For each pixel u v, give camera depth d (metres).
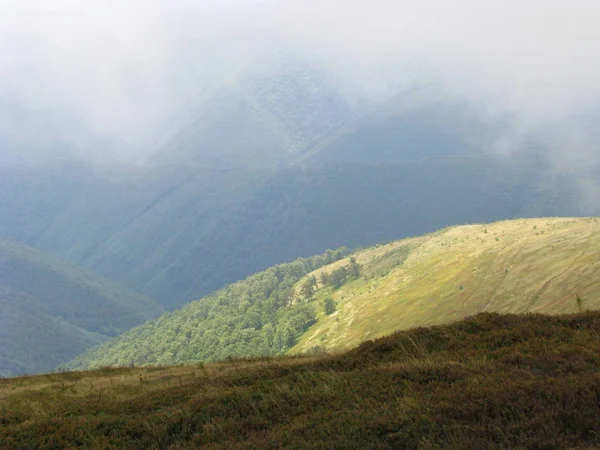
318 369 16.70
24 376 33.47
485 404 10.02
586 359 12.12
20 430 14.13
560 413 9.05
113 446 12.27
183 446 11.61
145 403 16.31
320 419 11.20
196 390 16.98
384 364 15.61
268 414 12.61
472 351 15.14
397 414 10.41
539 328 16.06
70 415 15.88
